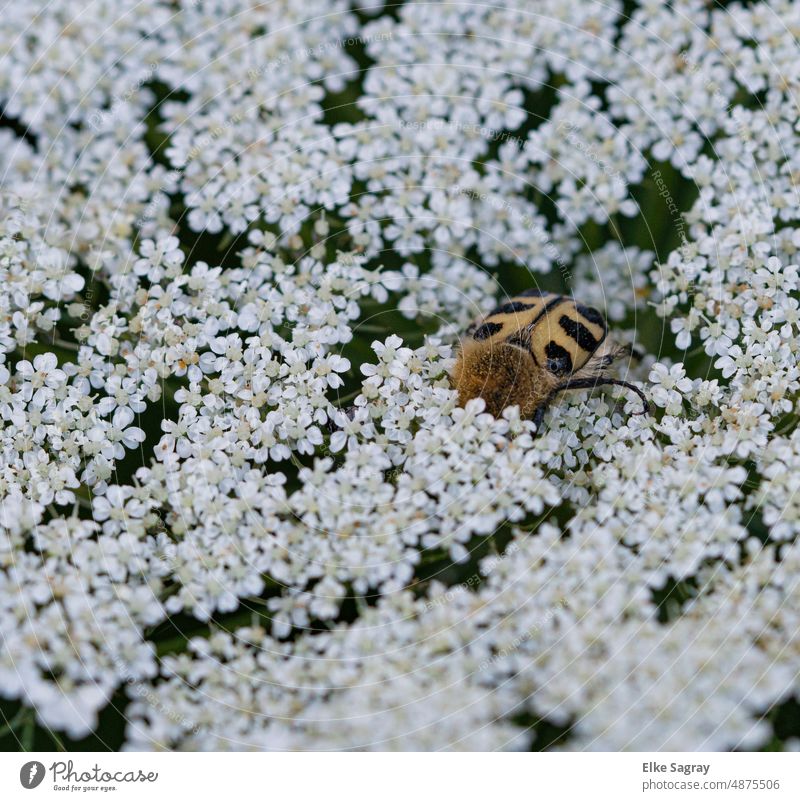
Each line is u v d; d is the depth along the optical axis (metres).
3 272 0.21
